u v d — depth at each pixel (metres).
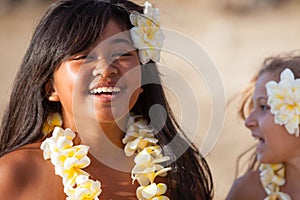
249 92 5.66
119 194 4.47
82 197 4.19
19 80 4.54
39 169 4.30
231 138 11.66
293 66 5.15
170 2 23.67
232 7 23.59
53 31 4.34
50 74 4.37
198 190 4.84
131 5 4.53
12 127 4.60
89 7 4.37
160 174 4.61
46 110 4.48
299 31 20.80
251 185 5.40
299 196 5.13
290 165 5.17
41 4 24.84
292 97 5.02
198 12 22.98
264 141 5.17
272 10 23.69
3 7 24.56
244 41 19.92
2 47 20.42
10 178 4.22
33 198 4.23
